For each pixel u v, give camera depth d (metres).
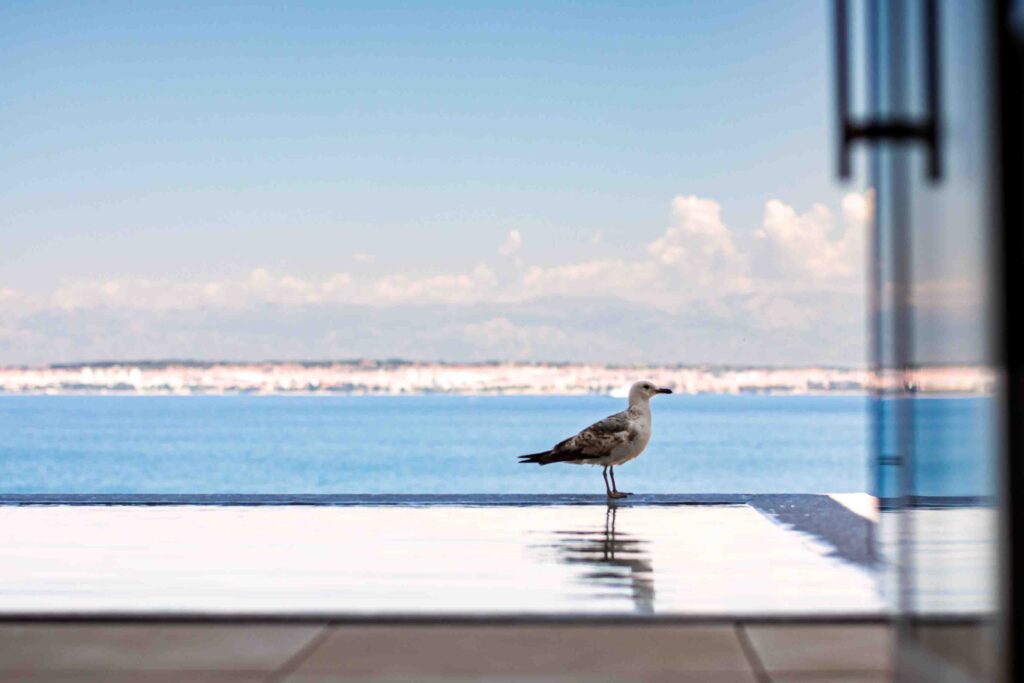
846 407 155.12
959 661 3.28
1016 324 3.00
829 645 4.36
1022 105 3.00
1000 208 3.01
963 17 3.22
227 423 105.88
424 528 8.36
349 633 4.62
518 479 48.59
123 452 67.69
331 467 57.00
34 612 4.91
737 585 5.94
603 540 7.67
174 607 5.36
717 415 128.88
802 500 10.07
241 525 8.55
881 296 3.80
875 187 3.75
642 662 4.11
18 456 64.44
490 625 4.77
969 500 3.24
